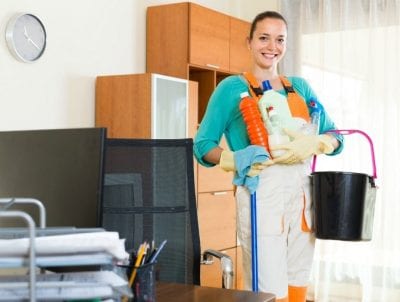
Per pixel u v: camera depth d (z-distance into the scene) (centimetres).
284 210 197
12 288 74
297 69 461
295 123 197
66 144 106
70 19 346
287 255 203
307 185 200
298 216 199
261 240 195
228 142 210
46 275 79
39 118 327
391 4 427
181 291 120
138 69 405
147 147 169
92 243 75
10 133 116
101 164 101
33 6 321
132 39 398
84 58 357
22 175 112
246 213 201
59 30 338
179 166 169
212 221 408
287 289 198
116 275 84
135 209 164
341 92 442
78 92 354
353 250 434
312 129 198
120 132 358
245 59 459
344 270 438
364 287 428
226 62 436
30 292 72
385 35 428
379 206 424
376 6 431
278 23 205
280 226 196
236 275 430
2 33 303
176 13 400
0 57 303
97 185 101
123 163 167
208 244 404
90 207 101
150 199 166
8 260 74
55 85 337
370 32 432
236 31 448
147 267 98
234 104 202
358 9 437
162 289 122
